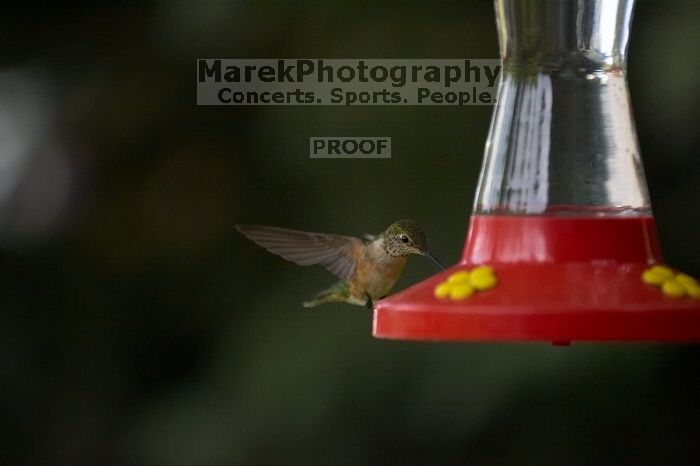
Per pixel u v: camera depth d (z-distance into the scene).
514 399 10.24
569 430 10.27
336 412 10.39
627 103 5.62
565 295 4.92
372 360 10.45
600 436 10.24
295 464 10.41
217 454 10.53
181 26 10.98
